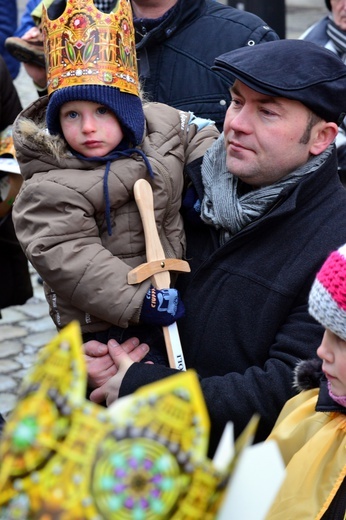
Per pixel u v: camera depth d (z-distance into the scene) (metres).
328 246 1.88
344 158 3.22
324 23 3.63
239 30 2.65
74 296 1.94
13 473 0.93
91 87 1.94
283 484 1.59
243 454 0.96
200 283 2.03
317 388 1.73
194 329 2.00
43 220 1.94
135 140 2.01
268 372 1.84
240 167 1.95
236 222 1.97
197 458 0.94
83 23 1.96
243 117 1.93
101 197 1.95
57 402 0.93
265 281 1.92
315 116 1.93
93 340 2.04
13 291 3.39
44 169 1.99
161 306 1.93
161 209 2.03
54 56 1.98
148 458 0.93
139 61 2.65
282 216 1.91
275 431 1.68
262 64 1.89
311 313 1.58
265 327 1.90
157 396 0.94
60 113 2.00
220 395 1.85
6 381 3.88
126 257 2.01
